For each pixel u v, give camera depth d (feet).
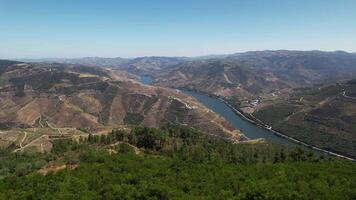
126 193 274.16
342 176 324.80
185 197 260.21
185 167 374.43
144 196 268.82
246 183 295.48
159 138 617.62
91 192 282.56
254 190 265.34
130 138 629.92
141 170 350.02
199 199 256.32
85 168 364.99
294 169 358.84
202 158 470.39
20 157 619.67
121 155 445.78
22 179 340.80
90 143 627.87
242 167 380.58
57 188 296.92
